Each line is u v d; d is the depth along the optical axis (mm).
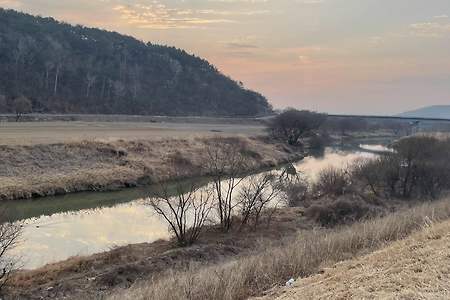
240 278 12344
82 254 24859
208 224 30578
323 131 107875
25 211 33531
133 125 86812
